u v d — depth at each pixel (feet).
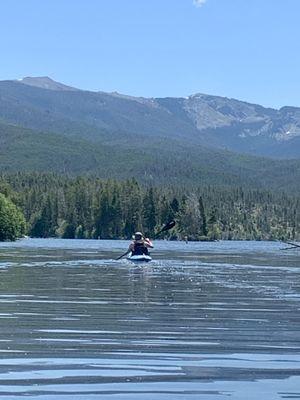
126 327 73.72
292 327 74.79
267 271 170.30
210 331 71.56
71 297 103.30
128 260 209.97
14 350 60.23
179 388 48.57
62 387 48.44
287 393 47.50
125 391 47.67
